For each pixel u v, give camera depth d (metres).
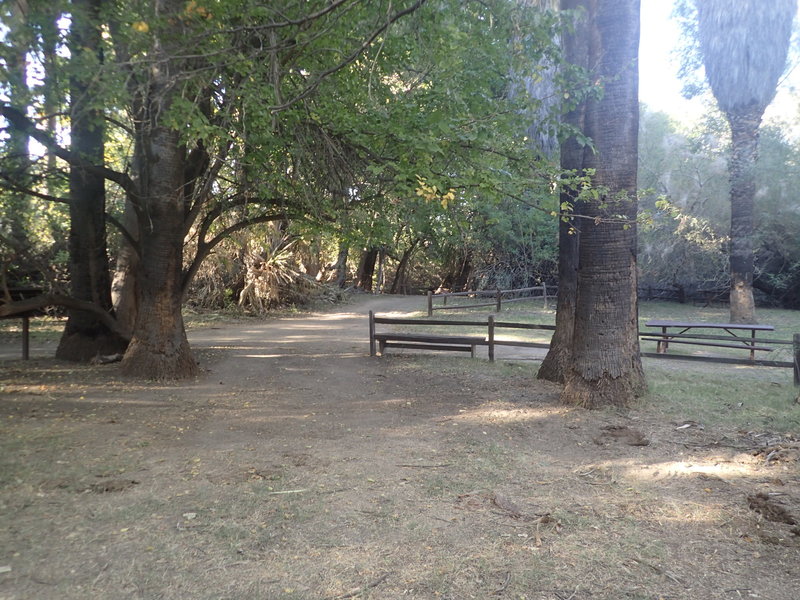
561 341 9.33
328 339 15.34
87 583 3.22
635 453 5.73
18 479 4.73
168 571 3.37
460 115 7.48
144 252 9.38
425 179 7.09
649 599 3.15
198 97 7.20
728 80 18.06
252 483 4.80
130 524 3.97
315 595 3.15
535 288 25.39
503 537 3.88
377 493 4.64
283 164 9.46
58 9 7.00
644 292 30.08
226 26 6.94
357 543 3.77
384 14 6.88
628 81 7.45
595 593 3.21
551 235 27.52
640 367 7.87
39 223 13.73
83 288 11.05
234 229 10.32
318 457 5.55
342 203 9.89
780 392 8.41
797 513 4.22
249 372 10.25
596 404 7.45
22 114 7.83
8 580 3.22
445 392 8.66
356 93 8.59
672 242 24.59
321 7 7.23
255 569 3.42
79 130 9.18
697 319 20.91
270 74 7.15
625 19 7.43
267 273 22.17
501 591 3.22
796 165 22.05
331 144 8.64
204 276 21.55
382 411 7.52
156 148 8.97
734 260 18.77
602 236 7.43
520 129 7.96
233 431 6.47
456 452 5.75
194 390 8.65
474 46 7.37
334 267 35.16
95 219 11.02
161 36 6.56
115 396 8.06
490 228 26.06
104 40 7.41
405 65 8.45
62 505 4.27
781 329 17.84
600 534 3.93
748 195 18.53
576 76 7.48
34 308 9.88
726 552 3.68
